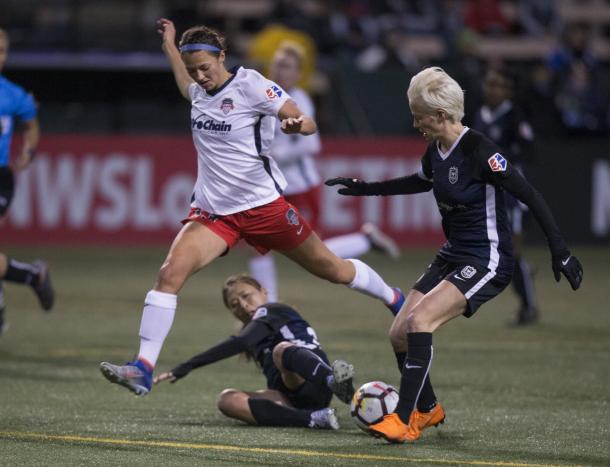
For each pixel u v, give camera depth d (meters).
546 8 78.75
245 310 21.97
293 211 20.59
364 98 60.56
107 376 18.62
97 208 56.47
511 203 33.47
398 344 19.27
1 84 29.58
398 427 18.42
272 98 19.81
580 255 55.12
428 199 56.69
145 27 64.69
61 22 64.50
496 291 18.73
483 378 26.16
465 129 18.50
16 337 32.09
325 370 19.78
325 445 18.70
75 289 42.91
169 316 19.44
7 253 53.38
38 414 21.41
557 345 31.45
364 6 73.62
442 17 72.88
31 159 30.92
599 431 20.12
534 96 60.12
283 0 67.06
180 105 60.81
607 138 61.03
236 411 20.47
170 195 56.53
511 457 17.86
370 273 22.14
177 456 17.77
